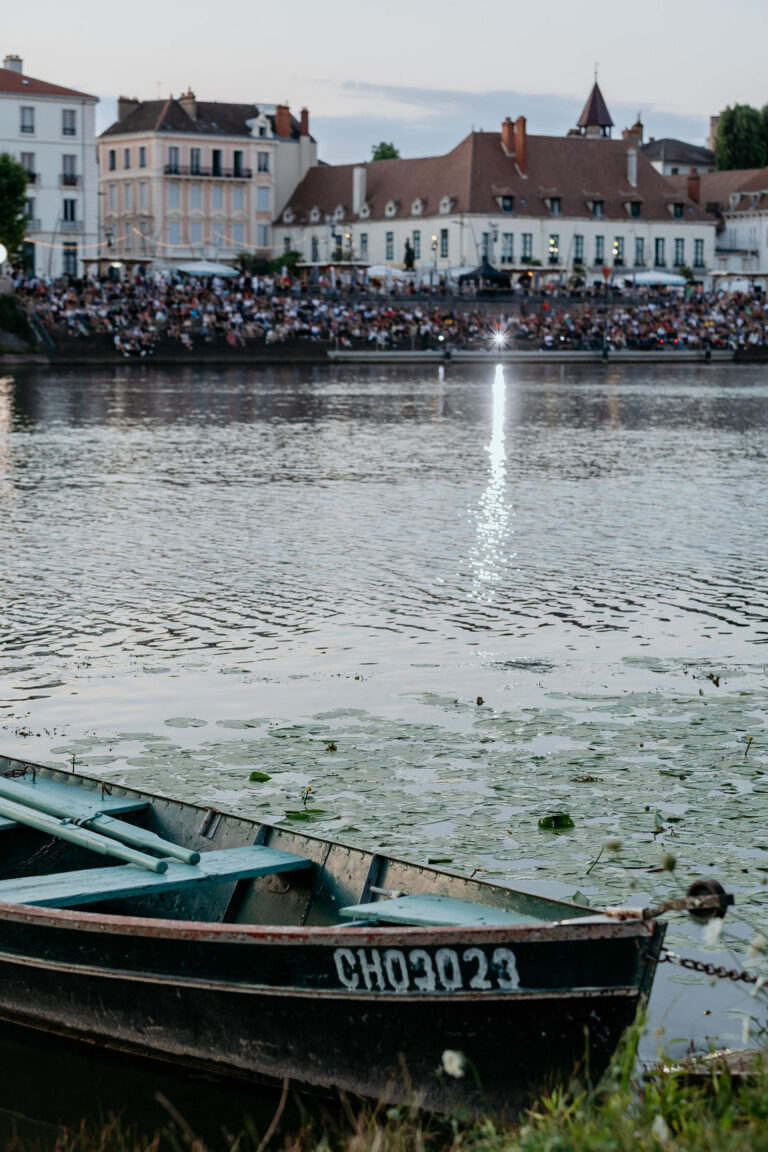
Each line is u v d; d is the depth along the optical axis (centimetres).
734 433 4606
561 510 2853
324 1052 738
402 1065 717
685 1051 783
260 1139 730
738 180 14238
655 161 16850
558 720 1415
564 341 9538
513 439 4341
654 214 12850
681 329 9925
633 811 1154
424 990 702
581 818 1139
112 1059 805
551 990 677
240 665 1631
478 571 2191
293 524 2641
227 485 3200
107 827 919
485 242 11681
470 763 1283
